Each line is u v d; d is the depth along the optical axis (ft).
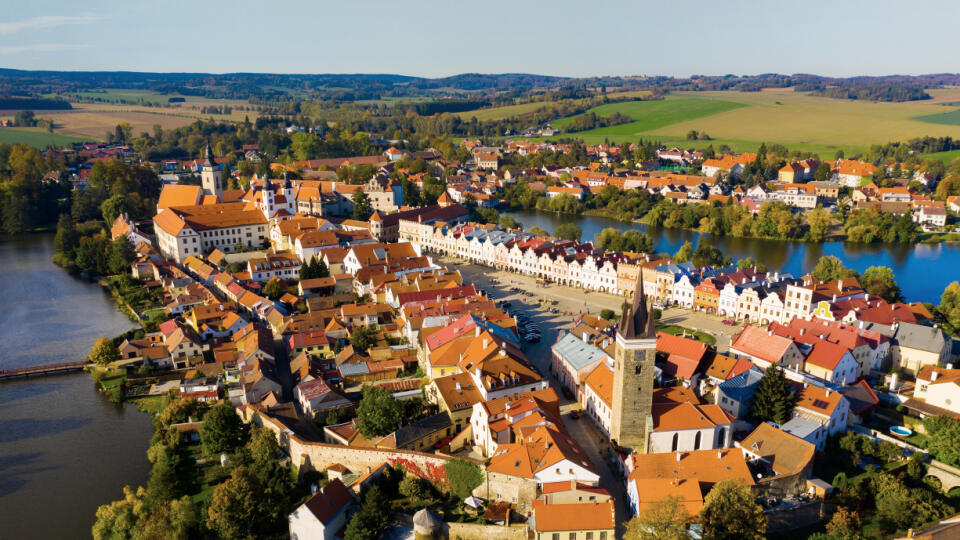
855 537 357.20
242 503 394.73
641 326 431.84
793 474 401.90
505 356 531.50
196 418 546.26
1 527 435.94
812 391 490.49
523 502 393.50
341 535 392.27
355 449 449.89
